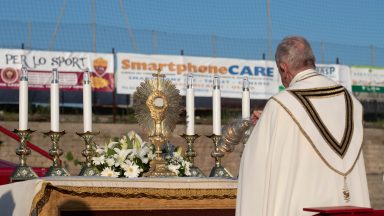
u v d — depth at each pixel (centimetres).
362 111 754
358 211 616
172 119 1011
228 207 934
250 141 724
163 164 980
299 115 713
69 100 3622
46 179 841
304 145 710
